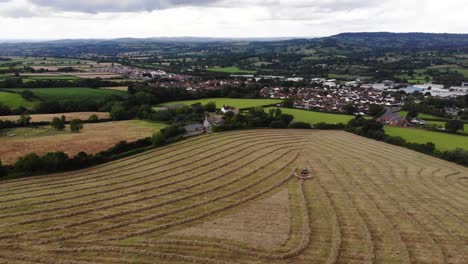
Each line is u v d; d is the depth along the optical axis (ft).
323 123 380.78
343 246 134.31
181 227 148.25
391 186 206.80
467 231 149.69
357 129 360.07
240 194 189.67
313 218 159.33
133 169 232.73
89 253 126.52
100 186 200.13
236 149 284.20
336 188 200.95
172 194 188.96
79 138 310.24
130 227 148.15
